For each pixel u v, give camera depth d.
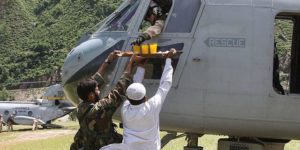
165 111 8.06
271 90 7.74
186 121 8.04
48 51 123.00
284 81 9.77
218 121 7.94
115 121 8.38
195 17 7.98
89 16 128.25
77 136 6.47
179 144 17.58
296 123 7.78
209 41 7.86
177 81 7.95
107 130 6.35
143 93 6.12
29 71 120.06
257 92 7.75
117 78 8.08
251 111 7.80
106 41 8.45
